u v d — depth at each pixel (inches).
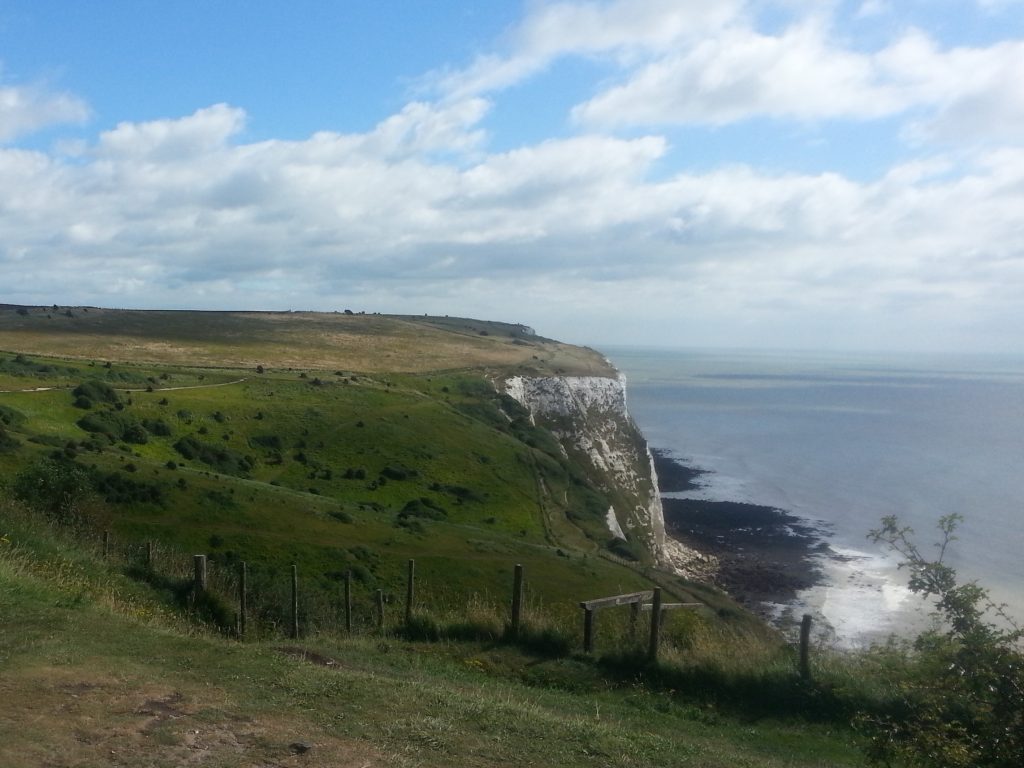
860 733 423.5
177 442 2308.1
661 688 490.9
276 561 1429.6
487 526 2283.5
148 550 791.1
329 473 2405.3
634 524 2869.1
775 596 2103.8
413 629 589.9
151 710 294.0
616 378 4340.6
